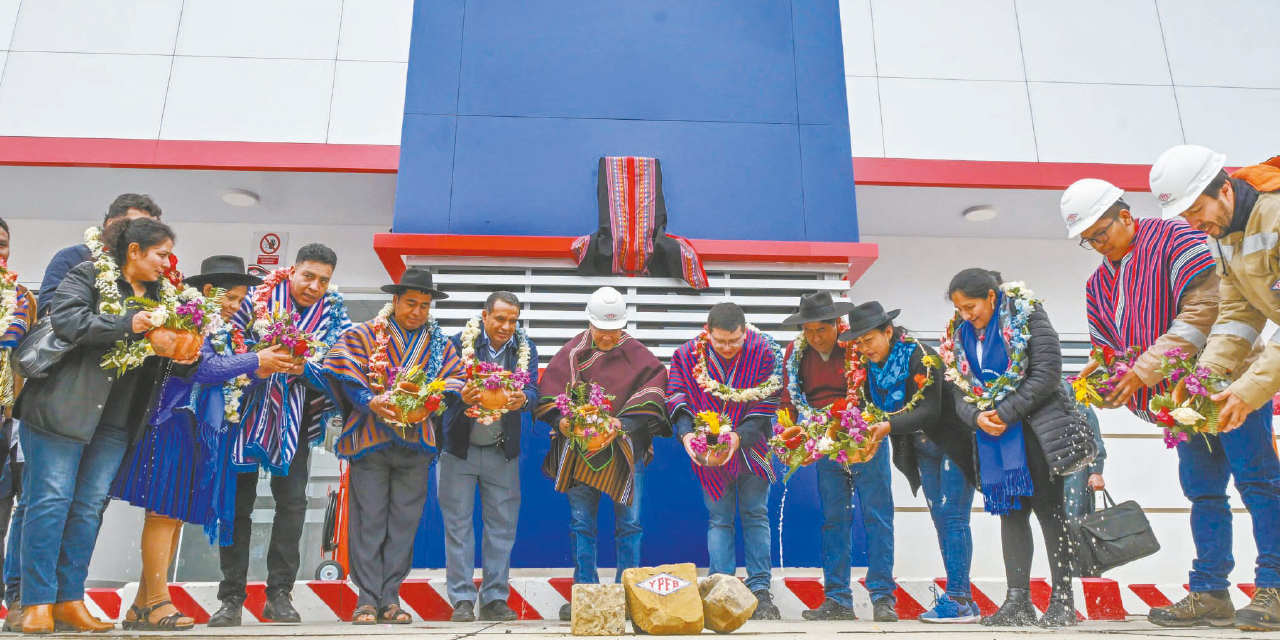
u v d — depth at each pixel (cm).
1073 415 332
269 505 645
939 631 261
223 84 675
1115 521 393
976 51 729
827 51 649
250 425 362
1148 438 607
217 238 743
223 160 652
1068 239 794
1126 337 333
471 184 595
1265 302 271
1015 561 335
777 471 505
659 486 505
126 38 679
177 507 319
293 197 704
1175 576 583
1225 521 320
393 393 370
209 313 300
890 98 710
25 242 732
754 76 637
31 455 279
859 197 712
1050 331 338
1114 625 329
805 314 406
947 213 743
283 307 395
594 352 432
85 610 288
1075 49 735
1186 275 308
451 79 618
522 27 636
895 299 770
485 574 409
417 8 637
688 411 415
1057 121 715
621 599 264
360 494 387
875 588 395
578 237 579
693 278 564
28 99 658
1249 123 727
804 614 409
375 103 680
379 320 404
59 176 664
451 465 411
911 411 371
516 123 611
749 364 421
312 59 687
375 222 750
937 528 404
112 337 275
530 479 504
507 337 422
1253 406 261
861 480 404
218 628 324
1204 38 745
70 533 286
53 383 279
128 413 296
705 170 611
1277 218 259
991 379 344
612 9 645
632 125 617
